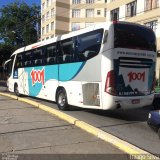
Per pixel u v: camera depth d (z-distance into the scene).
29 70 18.67
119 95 11.84
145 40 12.59
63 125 10.61
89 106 12.62
